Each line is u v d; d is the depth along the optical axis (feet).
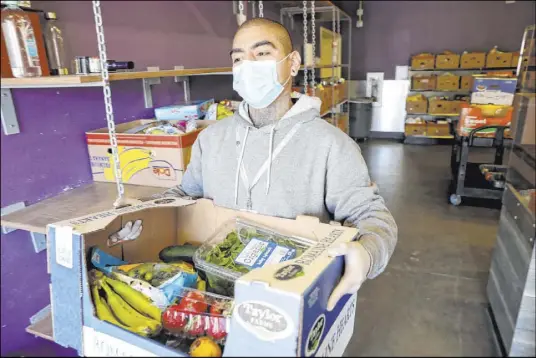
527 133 6.85
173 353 2.10
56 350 5.18
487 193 13.48
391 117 26.12
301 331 1.87
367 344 7.23
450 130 23.90
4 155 4.70
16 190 4.88
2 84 4.15
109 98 3.97
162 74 5.66
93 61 5.43
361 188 3.70
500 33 23.48
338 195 3.76
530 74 7.11
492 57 22.89
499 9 23.11
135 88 7.10
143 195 5.43
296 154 3.89
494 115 14.48
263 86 4.05
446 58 23.59
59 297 2.62
